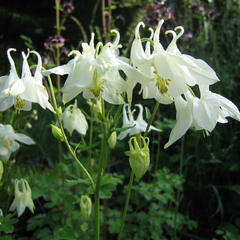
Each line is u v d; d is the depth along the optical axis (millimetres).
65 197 358
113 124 204
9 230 248
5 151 254
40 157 526
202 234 398
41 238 318
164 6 408
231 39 573
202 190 427
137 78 174
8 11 968
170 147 475
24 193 261
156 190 360
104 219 350
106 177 275
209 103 184
